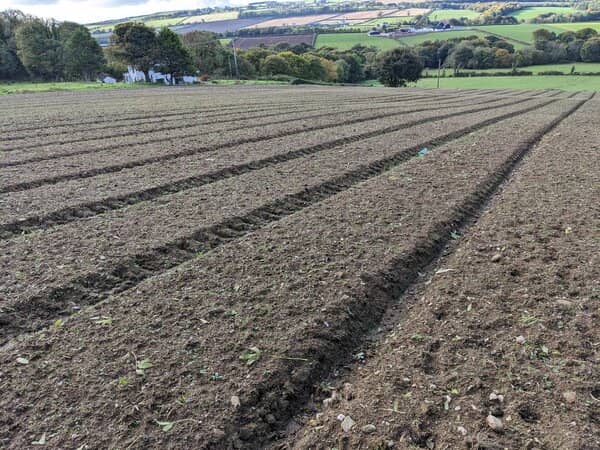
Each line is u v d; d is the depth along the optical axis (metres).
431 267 5.84
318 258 5.71
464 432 3.14
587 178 9.11
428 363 3.87
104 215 7.27
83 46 57.06
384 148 12.02
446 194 8.16
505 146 12.32
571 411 3.26
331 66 75.12
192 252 6.11
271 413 3.48
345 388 3.71
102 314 4.59
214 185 8.84
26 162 10.70
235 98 30.09
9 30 63.38
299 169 9.95
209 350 4.03
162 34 55.62
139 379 3.67
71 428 3.22
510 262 5.56
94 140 13.46
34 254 5.84
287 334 4.23
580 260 5.54
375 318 4.75
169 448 3.06
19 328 4.47
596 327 4.22
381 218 7.03
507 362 3.80
